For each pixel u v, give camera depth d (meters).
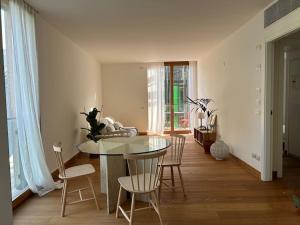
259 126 3.76
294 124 4.91
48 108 3.86
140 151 2.76
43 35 3.71
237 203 2.94
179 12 3.54
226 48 5.23
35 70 3.31
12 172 2.95
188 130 8.35
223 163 4.71
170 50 6.26
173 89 8.32
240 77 4.50
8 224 1.26
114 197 2.88
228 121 5.21
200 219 2.59
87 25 4.07
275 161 3.76
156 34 4.68
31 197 3.20
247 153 4.25
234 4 3.28
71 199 3.14
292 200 2.98
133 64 8.29
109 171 2.81
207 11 3.52
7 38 2.79
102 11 3.45
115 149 2.90
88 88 6.55
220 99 5.75
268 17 3.37
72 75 5.15
